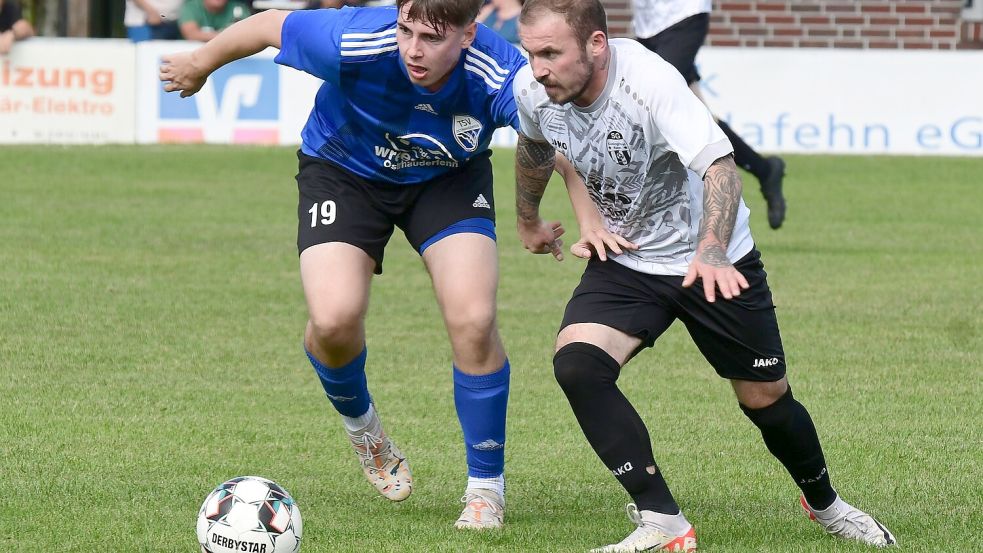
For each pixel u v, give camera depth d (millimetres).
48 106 58594
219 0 58719
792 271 35625
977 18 66812
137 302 30828
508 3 55625
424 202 17016
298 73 59125
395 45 15969
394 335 28266
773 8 67188
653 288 15359
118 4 73938
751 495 17875
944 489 18125
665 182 15031
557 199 49312
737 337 15234
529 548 15289
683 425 21516
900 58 57188
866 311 30766
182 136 59125
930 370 25438
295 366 25406
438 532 15922
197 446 19906
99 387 23422
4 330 27719
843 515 15828
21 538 15445
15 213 42938
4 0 57875
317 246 16766
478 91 16172
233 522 14234
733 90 57344
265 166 54156
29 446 19625
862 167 54719
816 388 24031
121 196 46938
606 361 15016
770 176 36906
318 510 16906
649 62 14609
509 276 35219
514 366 25672
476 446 16594
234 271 34938
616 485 18328
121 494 17344
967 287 33688
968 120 57469
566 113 14992
